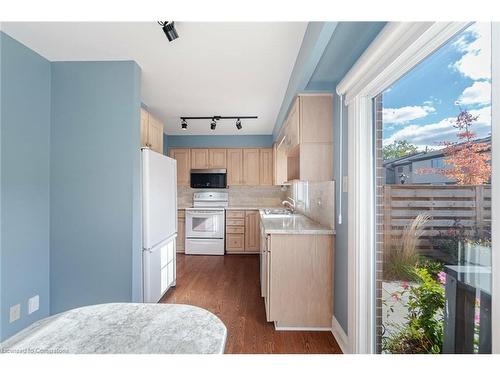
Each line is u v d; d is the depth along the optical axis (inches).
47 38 75.2
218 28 69.7
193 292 124.8
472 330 40.2
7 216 73.9
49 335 32.3
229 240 200.4
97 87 88.0
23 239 78.7
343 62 75.9
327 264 91.4
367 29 59.3
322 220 104.9
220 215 197.9
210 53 83.2
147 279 97.0
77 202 87.8
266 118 160.4
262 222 117.7
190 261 179.2
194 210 198.4
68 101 88.0
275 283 91.2
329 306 91.2
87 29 70.9
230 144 211.2
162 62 89.3
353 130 72.6
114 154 87.7
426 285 51.3
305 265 91.3
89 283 87.4
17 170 76.8
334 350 79.7
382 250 68.8
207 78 102.3
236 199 221.0
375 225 70.4
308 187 131.0
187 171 209.8
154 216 102.3
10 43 74.2
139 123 92.8
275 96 122.0
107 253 87.3
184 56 85.3
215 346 30.3
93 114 88.0
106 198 87.7
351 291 73.0
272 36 73.4
